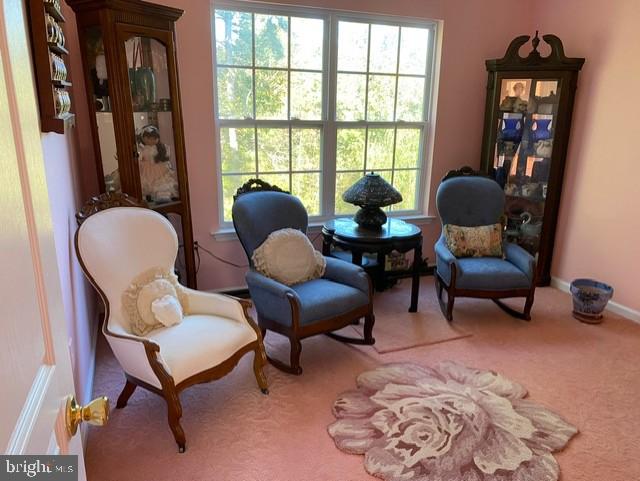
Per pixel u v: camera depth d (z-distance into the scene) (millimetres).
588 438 2092
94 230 2100
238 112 3377
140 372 1988
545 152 3639
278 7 3254
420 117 3914
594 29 3371
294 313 2438
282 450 2004
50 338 768
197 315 2369
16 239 634
